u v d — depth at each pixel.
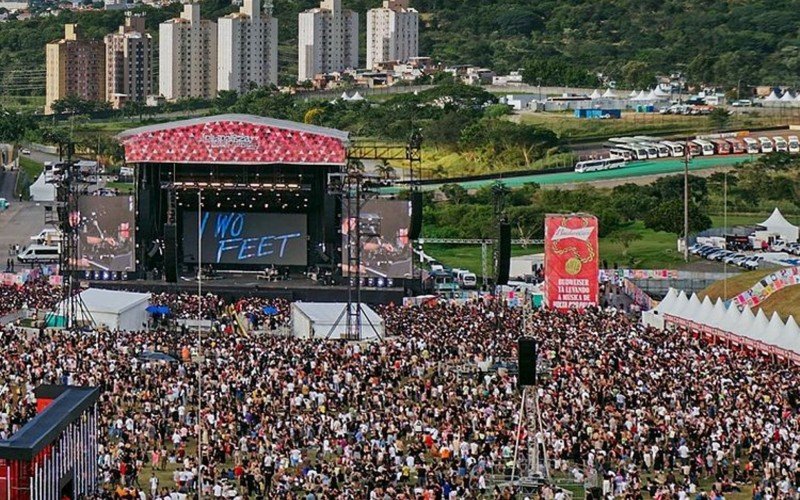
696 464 131.88
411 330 195.38
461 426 137.62
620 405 146.25
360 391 150.75
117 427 136.75
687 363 167.12
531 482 123.88
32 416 130.62
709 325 198.25
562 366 163.25
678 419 140.38
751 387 154.12
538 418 129.75
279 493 117.19
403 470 126.62
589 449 130.75
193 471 124.62
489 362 167.00
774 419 140.75
